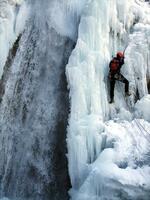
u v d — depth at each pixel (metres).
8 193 12.39
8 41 13.74
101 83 12.50
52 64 13.40
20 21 13.94
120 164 11.21
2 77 13.51
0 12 13.91
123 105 12.79
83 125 11.83
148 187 10.55
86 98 12.19
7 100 13.26
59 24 13.78
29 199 12.22
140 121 12.32
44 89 13.14
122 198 10.76
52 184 12.16
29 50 13.69
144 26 13.60
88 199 10.89
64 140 12.37
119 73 12.55
